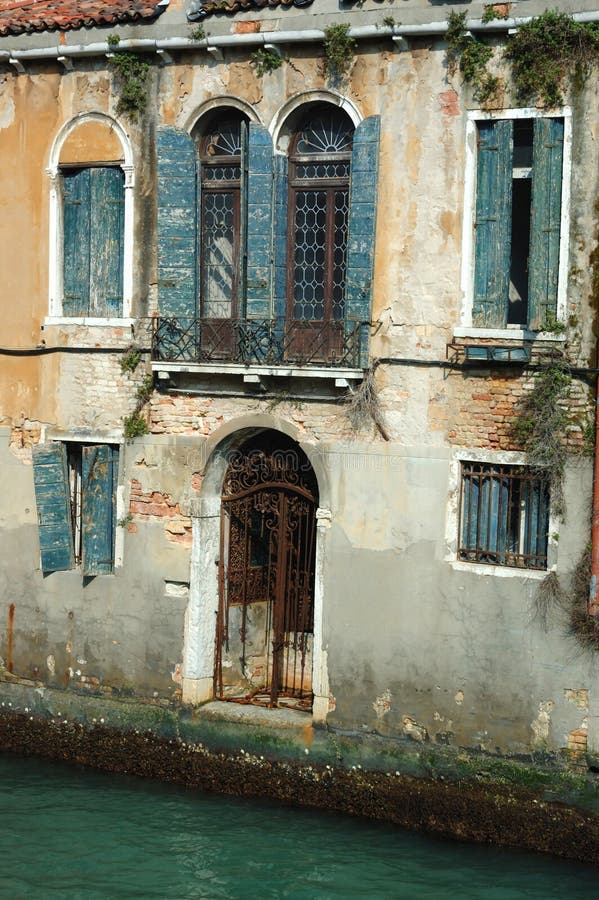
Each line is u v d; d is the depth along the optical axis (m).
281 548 15.41
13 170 16.23
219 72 15.06
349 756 14.53
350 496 14.54
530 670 13.62
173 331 15.33
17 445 16.39
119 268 15.84
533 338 13.55
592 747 13.33
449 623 14.03
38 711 16.31
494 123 13.79
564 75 13.33
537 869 13.16
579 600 13.35
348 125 14.73
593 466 13.30
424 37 13.97
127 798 14.97
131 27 15.31
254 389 14.99
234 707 15.38
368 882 12.91
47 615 16.25
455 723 14.00
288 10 14.55
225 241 15.48
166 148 15.26
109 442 15.83
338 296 14.88
